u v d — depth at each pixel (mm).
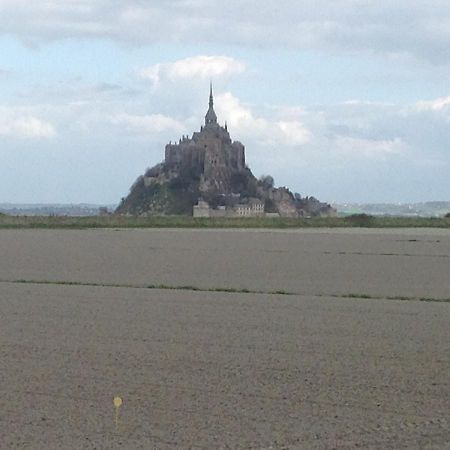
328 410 15570
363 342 23094
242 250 75750
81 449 13188
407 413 15375
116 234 116312
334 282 43750
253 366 19547
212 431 14203
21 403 15961
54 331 24891
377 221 196875
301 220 195750
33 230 134125
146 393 16797
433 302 34219
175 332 24844
